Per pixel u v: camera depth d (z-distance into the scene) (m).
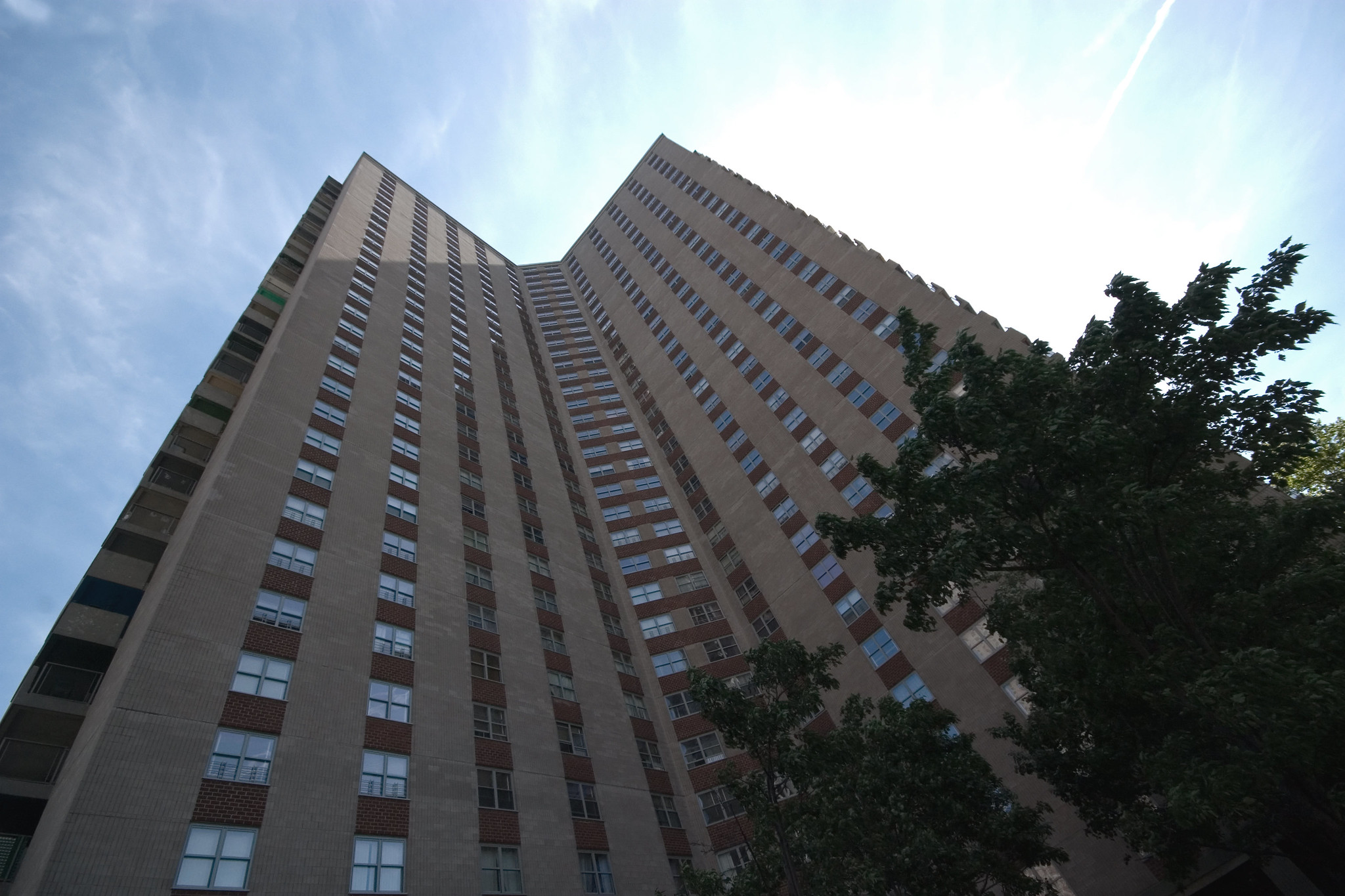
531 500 46.06
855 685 35.25
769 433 49.75
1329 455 28.36
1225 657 11.60
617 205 97.75
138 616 25.97
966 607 33.44
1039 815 18.69
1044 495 14.48
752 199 71.69
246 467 29.27
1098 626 14.66
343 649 26.06
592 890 25.98
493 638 32.75
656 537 49.28
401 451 38.59
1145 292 14.62
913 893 15.98
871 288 50.50
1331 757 12.00
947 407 15.53
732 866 31.14
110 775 17.95
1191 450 14.95
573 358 73.00
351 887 20.03
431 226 75.25
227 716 21.14
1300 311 13.45
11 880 18.28
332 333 42.56
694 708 37.91
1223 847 15.82
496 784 26.56
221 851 18.38
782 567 42.78
